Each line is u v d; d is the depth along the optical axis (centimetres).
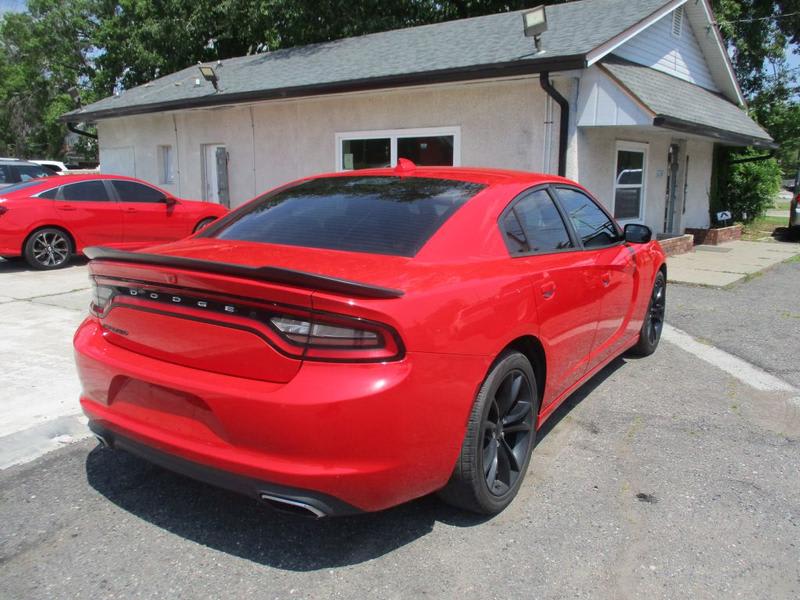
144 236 1037
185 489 312
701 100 1215
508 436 307
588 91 889
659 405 430
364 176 367
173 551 261
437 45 1146
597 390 460
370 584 241
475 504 276
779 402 439
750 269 1000
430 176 350
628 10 1052
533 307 297
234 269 226
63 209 951
